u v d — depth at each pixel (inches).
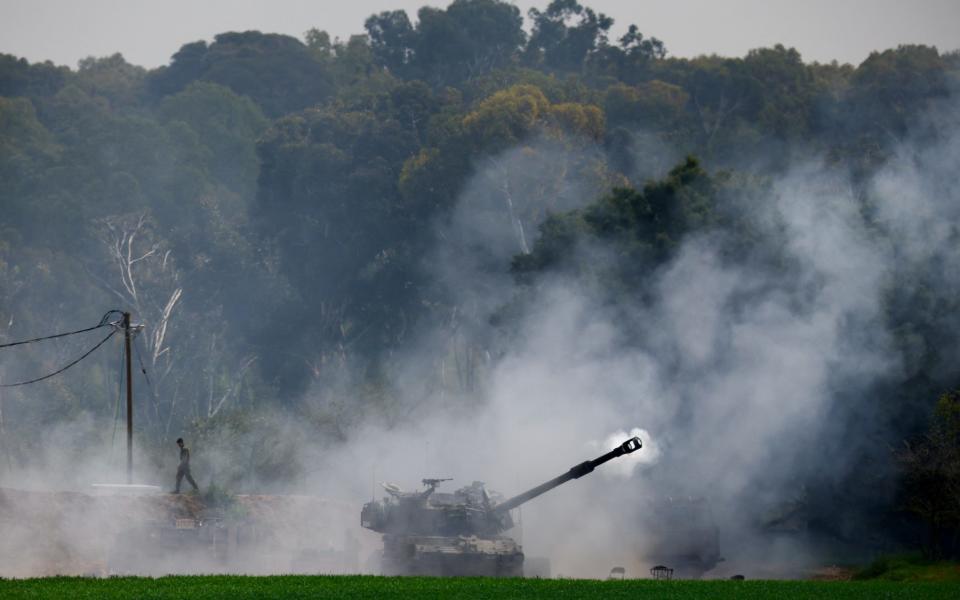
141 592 4357.8
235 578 4916.3
